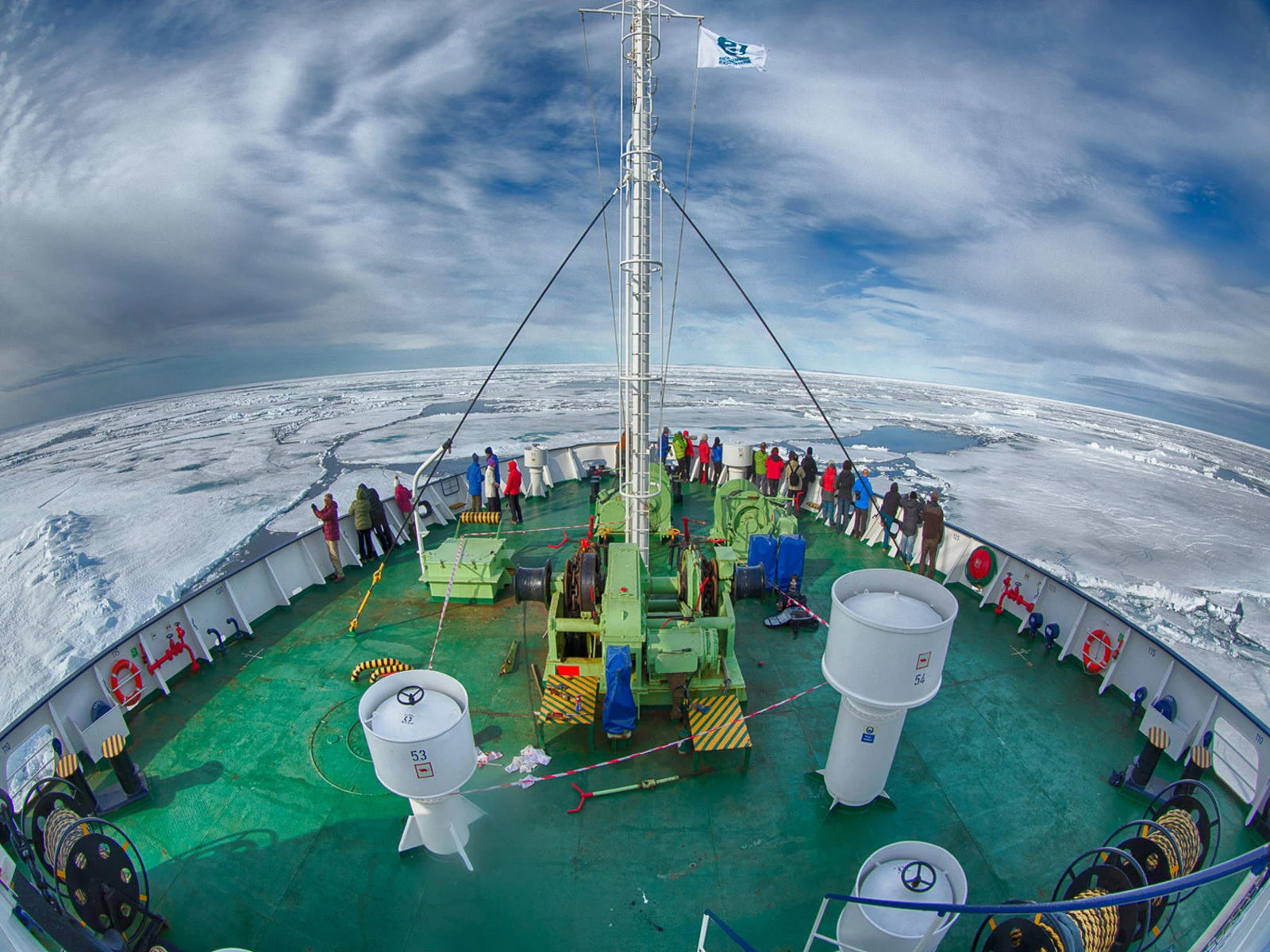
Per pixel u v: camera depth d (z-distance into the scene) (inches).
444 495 520.4
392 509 469.7
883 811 220.1
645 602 303.6
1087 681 295.1
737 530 414.0
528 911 184.2
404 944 175.0
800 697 282.7
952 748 251.3
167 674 288.7
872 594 185.3
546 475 571.5
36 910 133.7
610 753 245.1
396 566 414.3
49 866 166.9
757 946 174.4
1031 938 143.9
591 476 553.6
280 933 177.9
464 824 201.3
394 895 189.3
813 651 320.2
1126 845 171.3
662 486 428.5
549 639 267.0
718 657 263.7
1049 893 191.0
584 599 269.1
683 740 249.8
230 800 224.5
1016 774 238.4
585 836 208.8
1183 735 240.1
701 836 209.5
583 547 340.2
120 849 168.9
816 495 534.6
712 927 179.9
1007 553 355.6
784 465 528.1
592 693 257.1
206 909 184.7
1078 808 223.9
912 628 162.7
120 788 227.6
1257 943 102.8
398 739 166.9
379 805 222.2
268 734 258.7
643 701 266.4
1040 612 333.4
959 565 388.8
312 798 225.3
